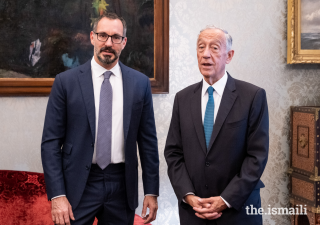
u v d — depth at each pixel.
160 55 2.96
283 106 3.15
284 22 3.12
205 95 2.05
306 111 2.86
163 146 3.03
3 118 2.88
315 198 2.74
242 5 3.08
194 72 3.05
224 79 2.03
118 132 1.97
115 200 1.97
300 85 3.16
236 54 3.08
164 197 3.04
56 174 1.86
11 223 2.60
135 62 2.95
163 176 3.03
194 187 1.96
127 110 1.98
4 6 2.79
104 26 1.93
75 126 1.93
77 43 2.87
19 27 2.82
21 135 2.90
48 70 2.86
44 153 1.89
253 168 1.84
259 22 3.10
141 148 2.18
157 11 2.94
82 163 1.91
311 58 3.05
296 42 3.04
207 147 1.95
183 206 1.99
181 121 2.06
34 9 2.82
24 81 2.82
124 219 2.01
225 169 1.90
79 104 1.92
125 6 2.91
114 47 1.94
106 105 1.95
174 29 3.01
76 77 1.97
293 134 3.06
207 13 3.04
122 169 2.01
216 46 1.93
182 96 2.14
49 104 1.95
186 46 3.03
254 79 3.11
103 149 1.92
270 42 3.12
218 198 1.83
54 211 1.83
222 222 1.86
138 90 2.06
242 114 1.92
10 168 2.89
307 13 3.06
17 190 2.64
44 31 2.84
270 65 3.13
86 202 1.92
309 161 2.83
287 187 3.15
